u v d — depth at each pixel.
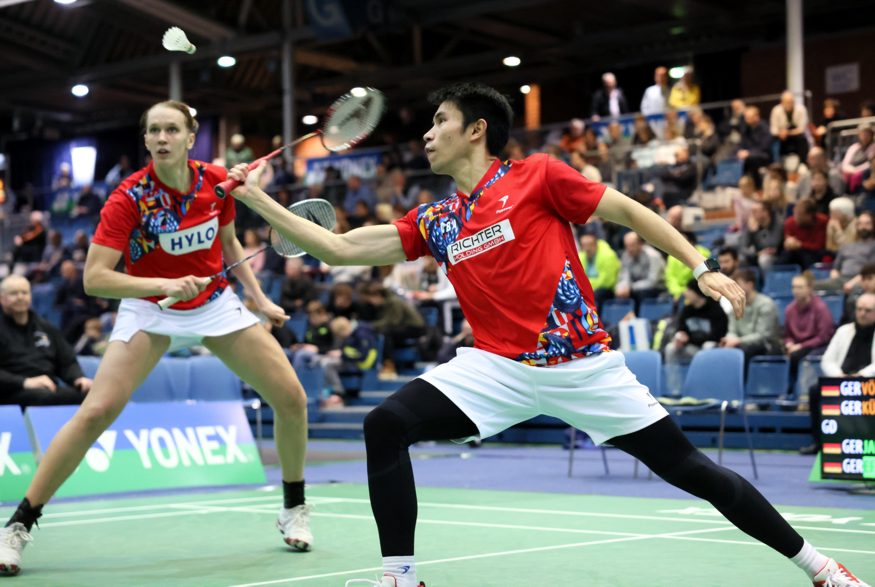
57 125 26.44
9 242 20.61
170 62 20.17
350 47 22.11
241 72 22.69
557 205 3.28
